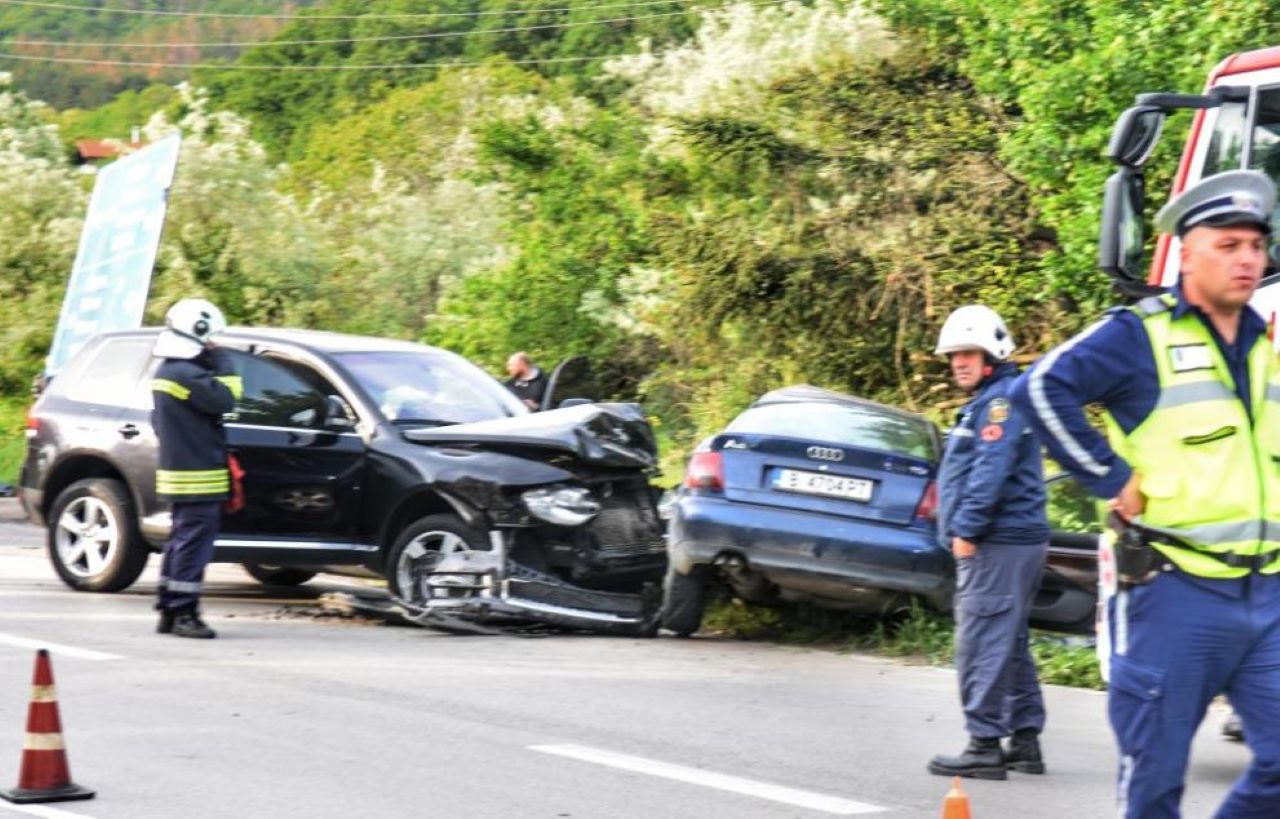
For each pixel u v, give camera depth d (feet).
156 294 205.87
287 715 53.26
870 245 134.82
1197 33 101.09
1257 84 55.21
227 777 45.11
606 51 354.13
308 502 76.38
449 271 220.23
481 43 381.60
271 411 77.56
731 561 68.95
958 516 47.67
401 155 325.62
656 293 153.38
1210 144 55.21
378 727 51.93
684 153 156.35
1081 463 30.22
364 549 76.28
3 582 86.74
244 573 97.19
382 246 222.07
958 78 142.61
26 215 222.07
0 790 42.63
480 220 227.40
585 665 65.26
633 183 159.63
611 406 78.02
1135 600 30.45
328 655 65.36
